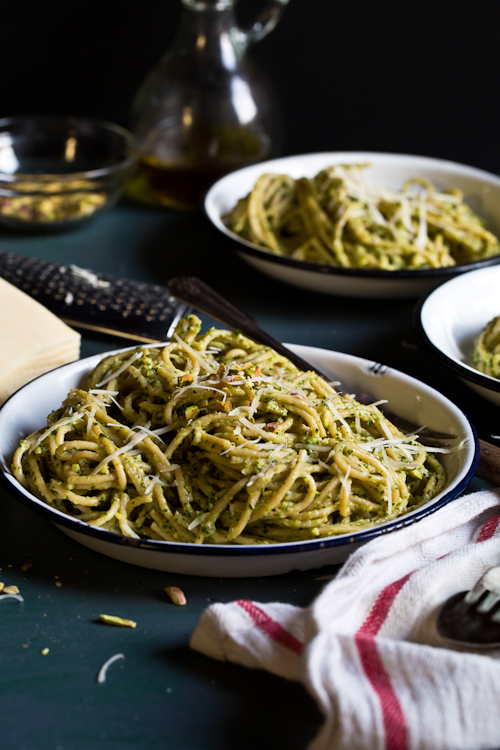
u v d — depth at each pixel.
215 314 0.96
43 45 1.46
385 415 0.88
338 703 0.70
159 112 1.24
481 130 1.56
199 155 1.23
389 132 1.57
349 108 1.55
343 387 0.91
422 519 0.80
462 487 0.79
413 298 1.08
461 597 0.76
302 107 1.55
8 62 1.47
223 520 0.80
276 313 1.07
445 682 0.71
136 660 0.76
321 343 1.02
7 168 1.32
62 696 0.74
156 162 1.24
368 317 1.07
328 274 1.03
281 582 0.80
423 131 1.57
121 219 1.25
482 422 0.93
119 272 1.12
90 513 0.80
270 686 0.75
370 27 1.48
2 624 0.77
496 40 1.48
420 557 0.80
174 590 0.79
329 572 0.81
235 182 1.19
